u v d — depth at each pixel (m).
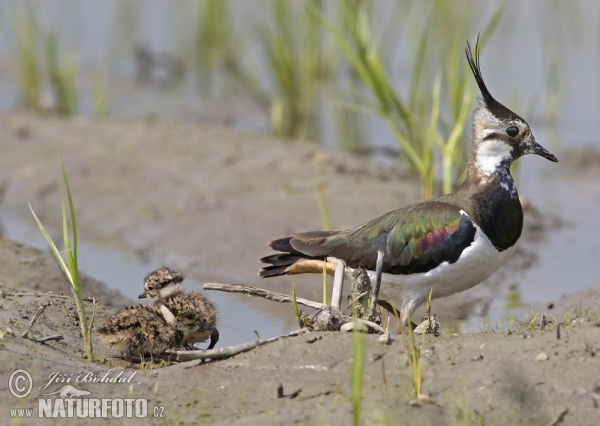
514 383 7.83
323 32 22.47
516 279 13.84
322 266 10.56
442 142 14.55
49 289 12.16
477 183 10.55
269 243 11.01
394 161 19.25
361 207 15.45
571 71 24.47
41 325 10.12
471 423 7.39
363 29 15.88
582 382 7.78
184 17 26.61
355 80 24.28
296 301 9.40
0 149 19.27
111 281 13.77
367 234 10.45
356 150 19.77
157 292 10.35
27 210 17.28
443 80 20.52
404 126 17.77
